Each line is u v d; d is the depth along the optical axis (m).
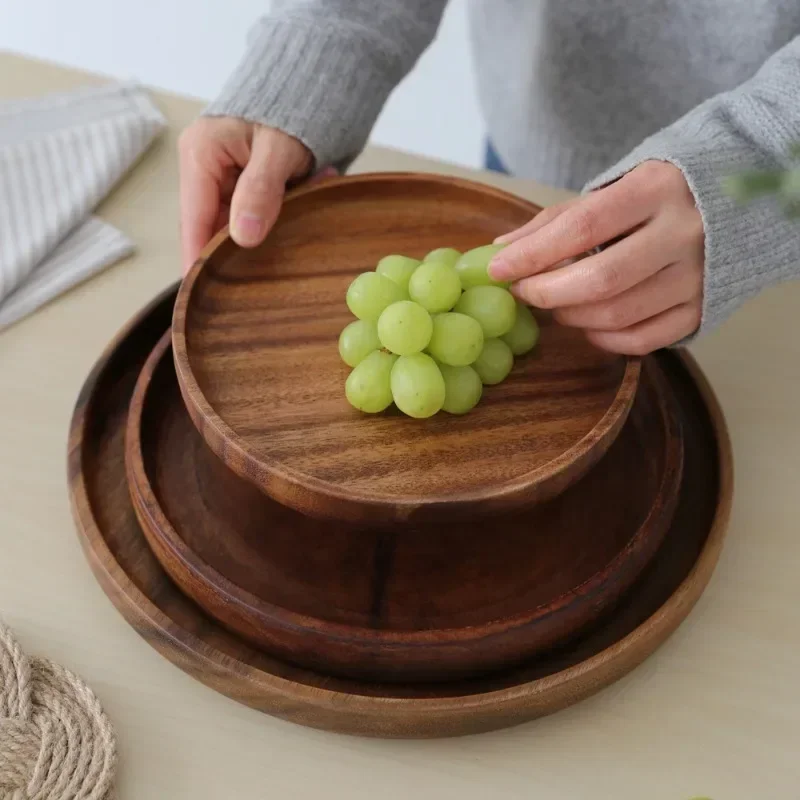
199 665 0.62
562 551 0.66
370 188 0.74
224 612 0.63
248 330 0.68
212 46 1.64
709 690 0.65
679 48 0.85
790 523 0.71
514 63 0.95
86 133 0.87
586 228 0.63
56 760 0.60
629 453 0.70
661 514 0.66
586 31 0.87
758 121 0.66
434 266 0.64
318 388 0.65
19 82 0.93
